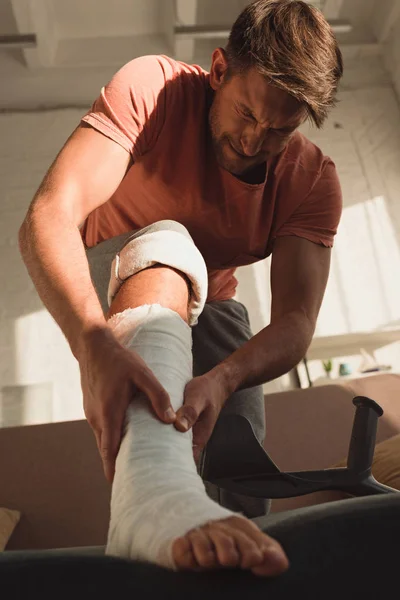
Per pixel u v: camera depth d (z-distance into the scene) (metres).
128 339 0.82
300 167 1.39
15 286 4.44
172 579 0.46
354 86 5.21
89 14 5.08
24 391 4.20
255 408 1.38
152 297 0.88
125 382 0.72
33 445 2.08
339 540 0.48
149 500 0.57
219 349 1.46
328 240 1.42
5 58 5.13
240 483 0.89
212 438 0.91
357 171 4.91
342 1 4.99
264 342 1.15
